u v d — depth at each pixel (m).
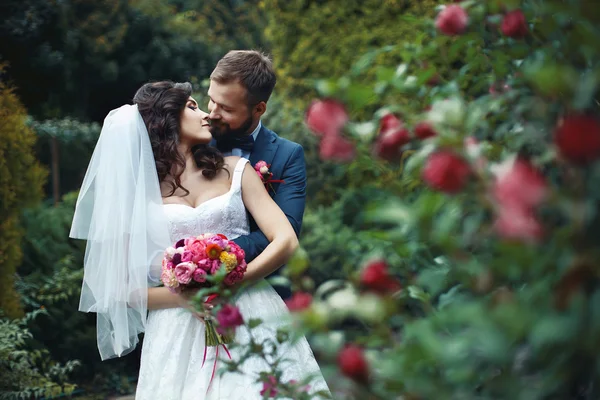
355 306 1.11
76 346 5.16
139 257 2.62
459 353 0.98
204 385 2.54
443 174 1.01
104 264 2.70
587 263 0.92
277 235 2.66
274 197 2.94
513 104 1.67
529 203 0.91
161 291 2.66
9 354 4.36
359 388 1.13
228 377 2.53
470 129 1.11
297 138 6.60
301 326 1.15
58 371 4.69
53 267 5.47
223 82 2.79
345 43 7.20
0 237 4.77
